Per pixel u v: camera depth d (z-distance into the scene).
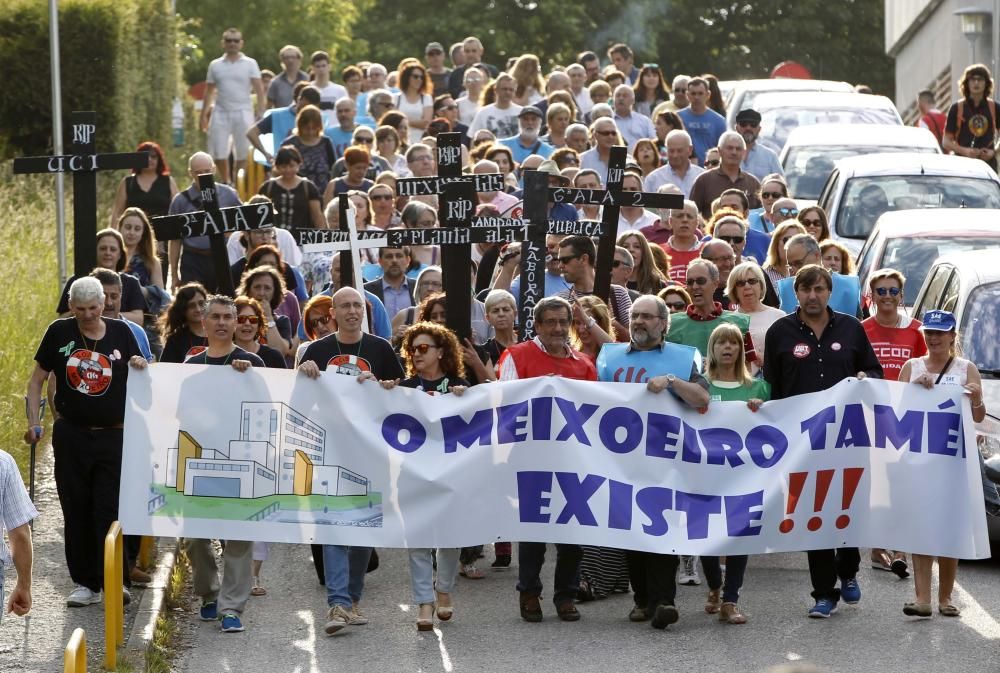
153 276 16.56
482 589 13.12
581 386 12.05
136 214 16.48
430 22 63.72
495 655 11.36
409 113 26.62
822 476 12.14
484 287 16.67
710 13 69.69
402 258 15.77
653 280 15.80
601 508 11.99
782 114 27.97
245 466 11.79
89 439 12.05
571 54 65.94
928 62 49.41
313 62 28.39
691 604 12.69
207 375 11.77
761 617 12.25
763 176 23.70
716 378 12.45
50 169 14.13
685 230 17.16
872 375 12.40
